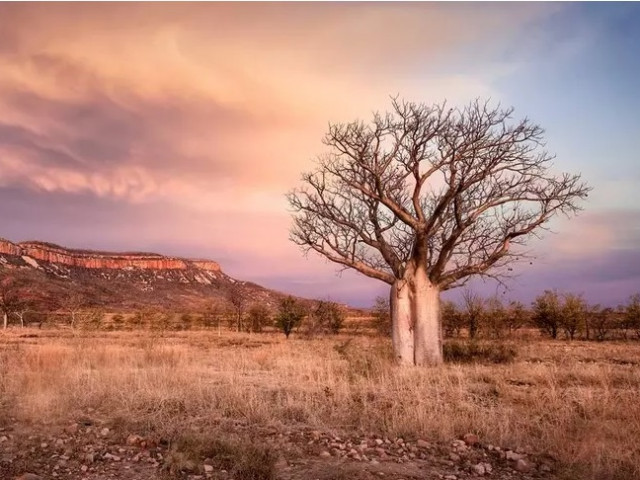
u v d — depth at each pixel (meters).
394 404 8.64
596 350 23.81
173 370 12.50
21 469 5.53
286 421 7.93
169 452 6.01
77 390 9.50
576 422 7.32
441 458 6.22
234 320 61.53
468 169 16.75
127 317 75.31
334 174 18.27
